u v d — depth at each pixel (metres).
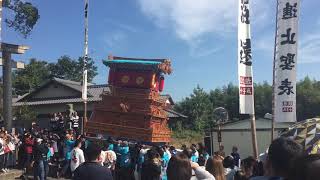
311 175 3.23
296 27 15.70
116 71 24.73
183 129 59.38
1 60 26.97
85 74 26.94
